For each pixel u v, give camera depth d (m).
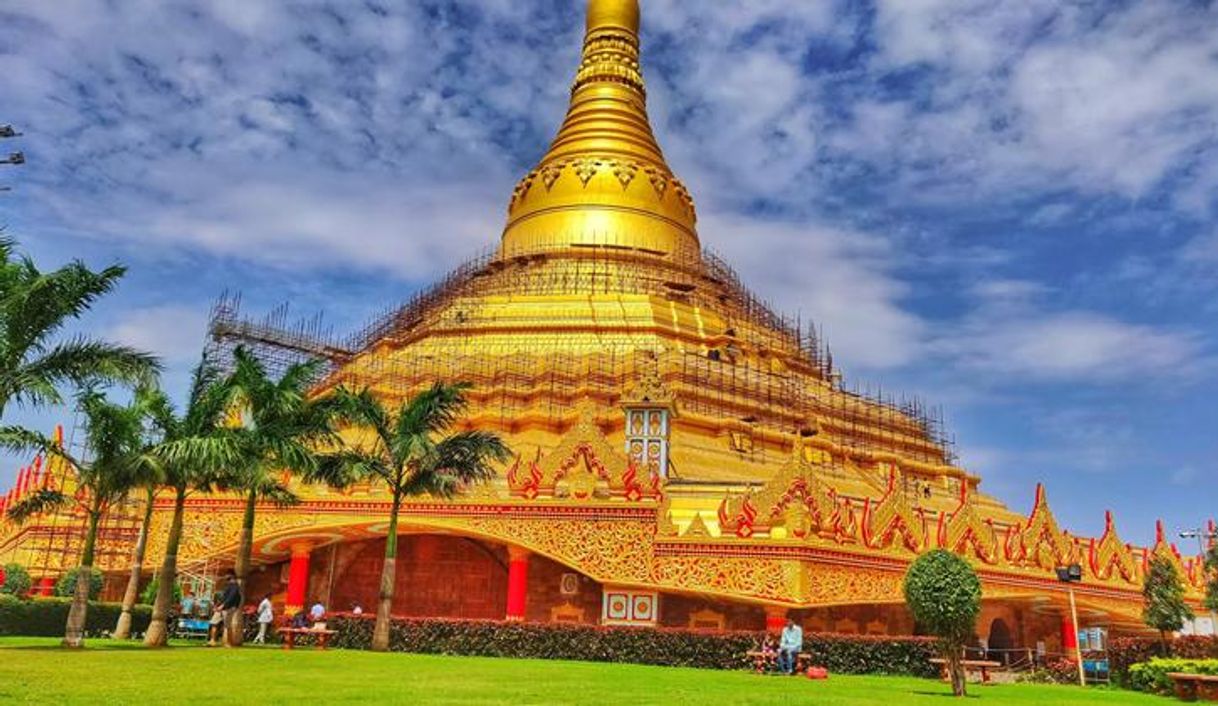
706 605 32.09
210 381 29.02
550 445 41.34
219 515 36.03
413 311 55.75
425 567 35.56
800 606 30.05
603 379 44.34
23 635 31.62
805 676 25.89
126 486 26.23
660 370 44.75
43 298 23.80
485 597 34.69
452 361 46.38
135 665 20.44
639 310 49.19
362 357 52.81
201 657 23.48
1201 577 44.03
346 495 34.16
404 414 30.47
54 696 14.27
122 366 24.64
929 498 47.03
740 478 40.50
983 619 37.22
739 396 45.75
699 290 54.50
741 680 22.75
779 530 31.16
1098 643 35.88
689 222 59.72
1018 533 37.34
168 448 25.86
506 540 32.72
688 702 16.34
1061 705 19.59
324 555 36.50
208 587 35.38
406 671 21.08
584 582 33.28
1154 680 27.12
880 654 28.75
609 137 59.31
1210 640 34.28
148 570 36.66
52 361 24.11
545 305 49.75
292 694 15.61
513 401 44.38
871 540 32.41
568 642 29.91
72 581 36.78
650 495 32.34
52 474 42.41
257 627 33.88
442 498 31.73
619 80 61.69
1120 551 40.47
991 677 32.31
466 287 55.41
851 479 45.38
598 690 18.06
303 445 29.53
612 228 56.09
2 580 37.38
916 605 21.56
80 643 25.03
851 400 51.06
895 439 50.50
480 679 19.58
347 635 31.41
